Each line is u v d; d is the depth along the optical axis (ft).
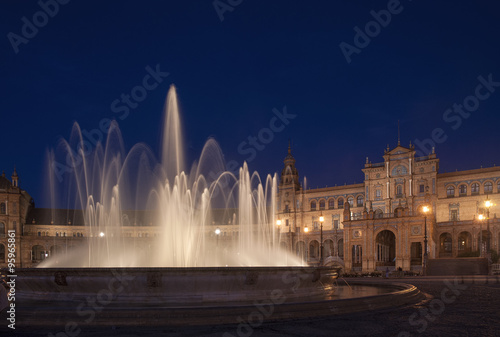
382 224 279.28
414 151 351.46
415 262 276.00
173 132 143.84
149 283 63.41
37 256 413.59
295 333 49.37
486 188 336.70
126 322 53.36
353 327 53.01
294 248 386.52
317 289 78.59
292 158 435.94
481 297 90.94
